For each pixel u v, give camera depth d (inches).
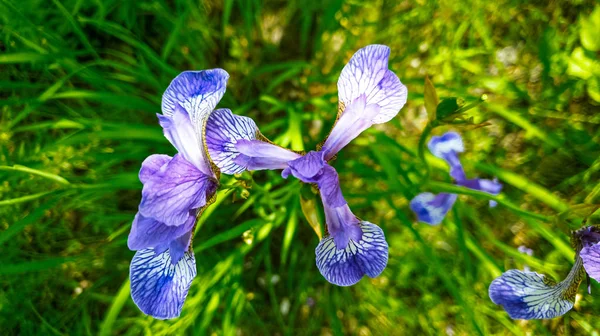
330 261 4.1
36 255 6.6
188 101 3.7
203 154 3.7
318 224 4.3
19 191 6.3
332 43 7.9
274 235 7.3
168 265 3.8
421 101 7.6
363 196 5.9
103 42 7.3
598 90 7.0
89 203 6.5
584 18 7.0
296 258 7.2
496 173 5.5
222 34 7.5
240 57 7.7
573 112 7.3
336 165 6.9
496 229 7.3
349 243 4.1
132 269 3.8
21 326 6.3
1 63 6.4
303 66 7.0
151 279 3.8
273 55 7.8
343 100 4.0
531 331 6.9
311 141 7.1
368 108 3.9
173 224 3.3
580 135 7.2
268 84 7.8
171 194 3.3
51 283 6.6
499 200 4.6
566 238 5.7
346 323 7.1
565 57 7.1
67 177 6.3
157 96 7.1
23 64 6.5
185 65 7.6
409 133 7.6
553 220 4.4
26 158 6.1
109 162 6.3
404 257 6.9
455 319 6.9
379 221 7.3
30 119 6.8
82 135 5.3
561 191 7.3
